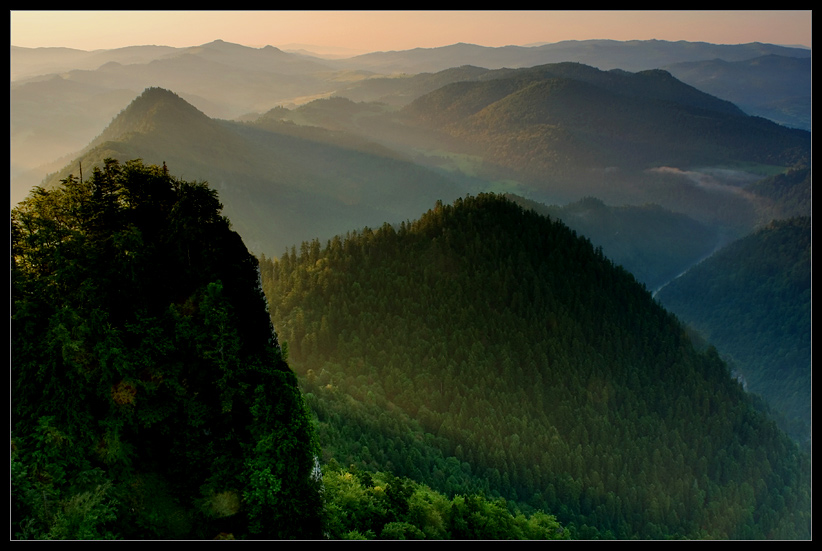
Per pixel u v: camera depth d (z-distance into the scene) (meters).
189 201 55.78
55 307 47.06
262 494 45.41
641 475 175.12
